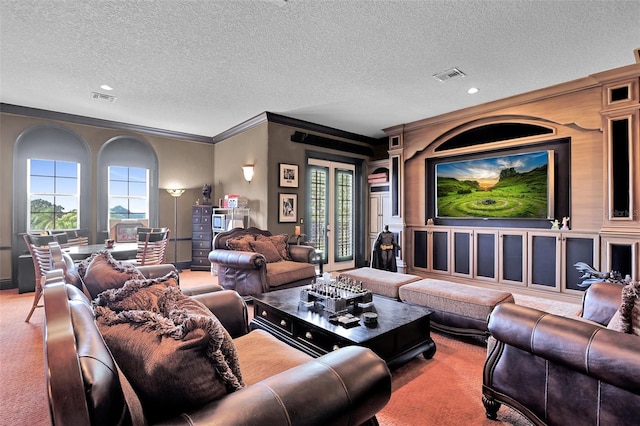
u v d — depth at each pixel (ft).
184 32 8.98
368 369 3.54
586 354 4.21
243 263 12.03
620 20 8.43
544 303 12.98
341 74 11.76
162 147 19.76
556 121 13.26
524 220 14.67
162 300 4.06
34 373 7.40
